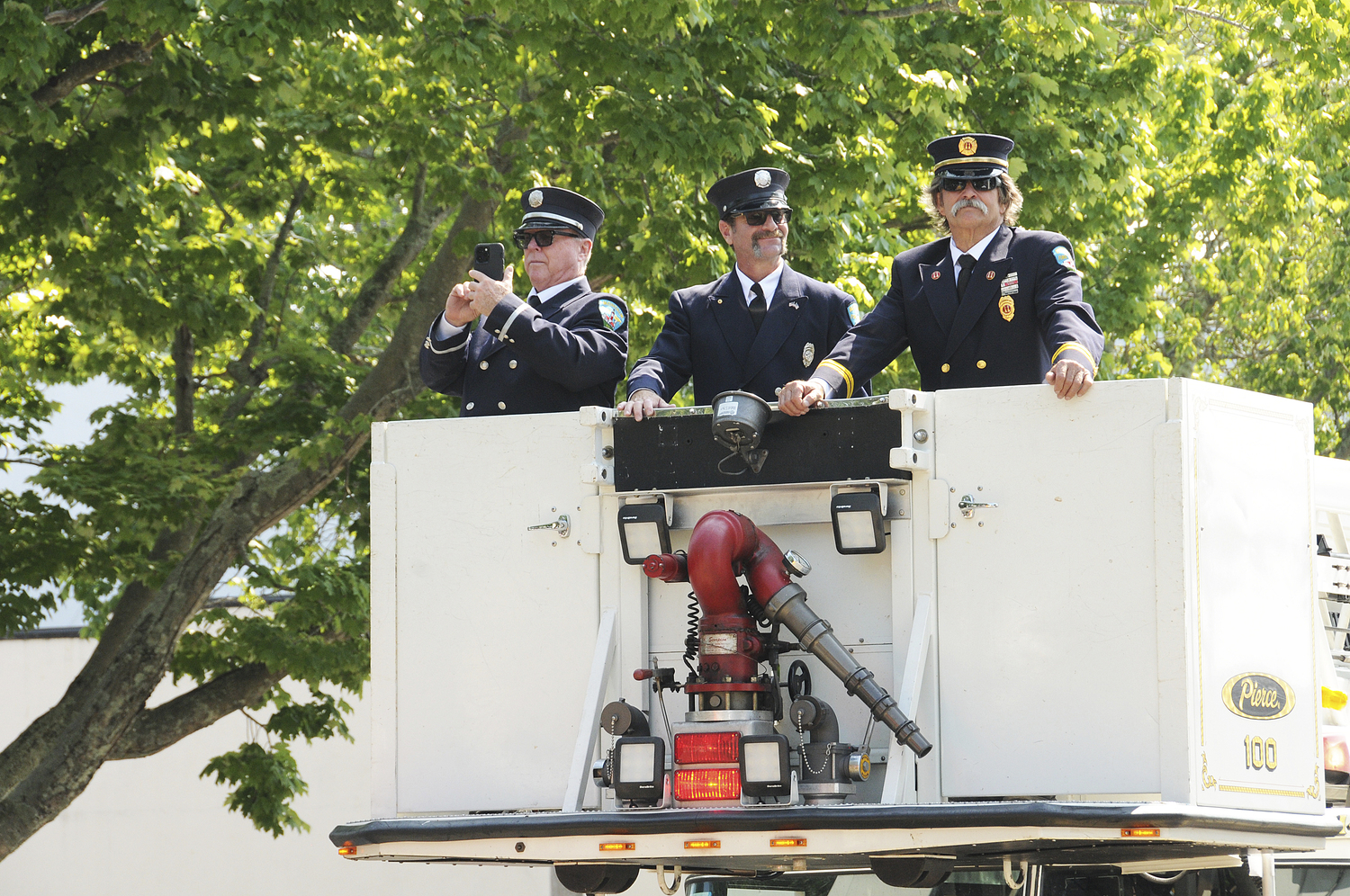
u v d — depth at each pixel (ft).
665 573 32.37
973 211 37.32
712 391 41.14
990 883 34.63
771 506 33.65
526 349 36.83
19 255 80.89
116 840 143.64
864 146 79.15
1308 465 33.19
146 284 83.66
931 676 31.50
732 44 79.51
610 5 72.38
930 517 32.01
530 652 34.40
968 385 37.37
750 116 77.46
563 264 41.57
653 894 101.96
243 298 87.92
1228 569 31.17
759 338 40.68
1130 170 93.86
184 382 95.55
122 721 79.87
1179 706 29.78
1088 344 34.47
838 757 30.68
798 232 80.84
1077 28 81.71
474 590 34.86
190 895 142.00
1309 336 150.71
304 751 141.49
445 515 35.24
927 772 31.17
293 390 96.07
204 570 81.82
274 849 141.49
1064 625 30.91
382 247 112.98
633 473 33.94
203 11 72.69
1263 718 31.42
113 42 72.28
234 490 84.07
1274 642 31.94
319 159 90.48
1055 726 30.73
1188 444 30.66
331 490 98.32
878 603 32.60
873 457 32.40
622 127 75.72
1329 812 35.99
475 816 31.94
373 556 35.45
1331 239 146.10
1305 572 32.89
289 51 70.33
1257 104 108.47
